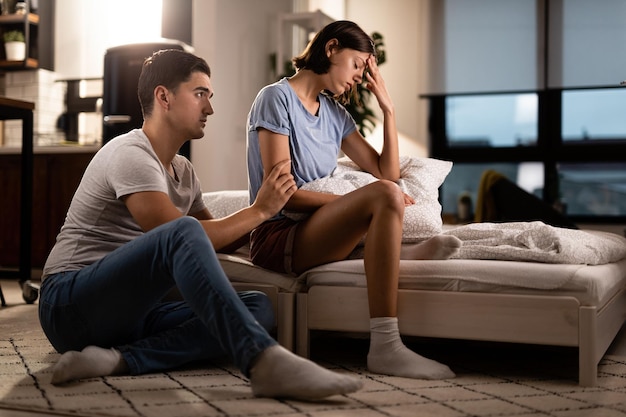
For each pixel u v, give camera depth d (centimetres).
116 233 195
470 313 191
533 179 653
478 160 664
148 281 172
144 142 195
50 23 566
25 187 366
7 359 210
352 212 197
